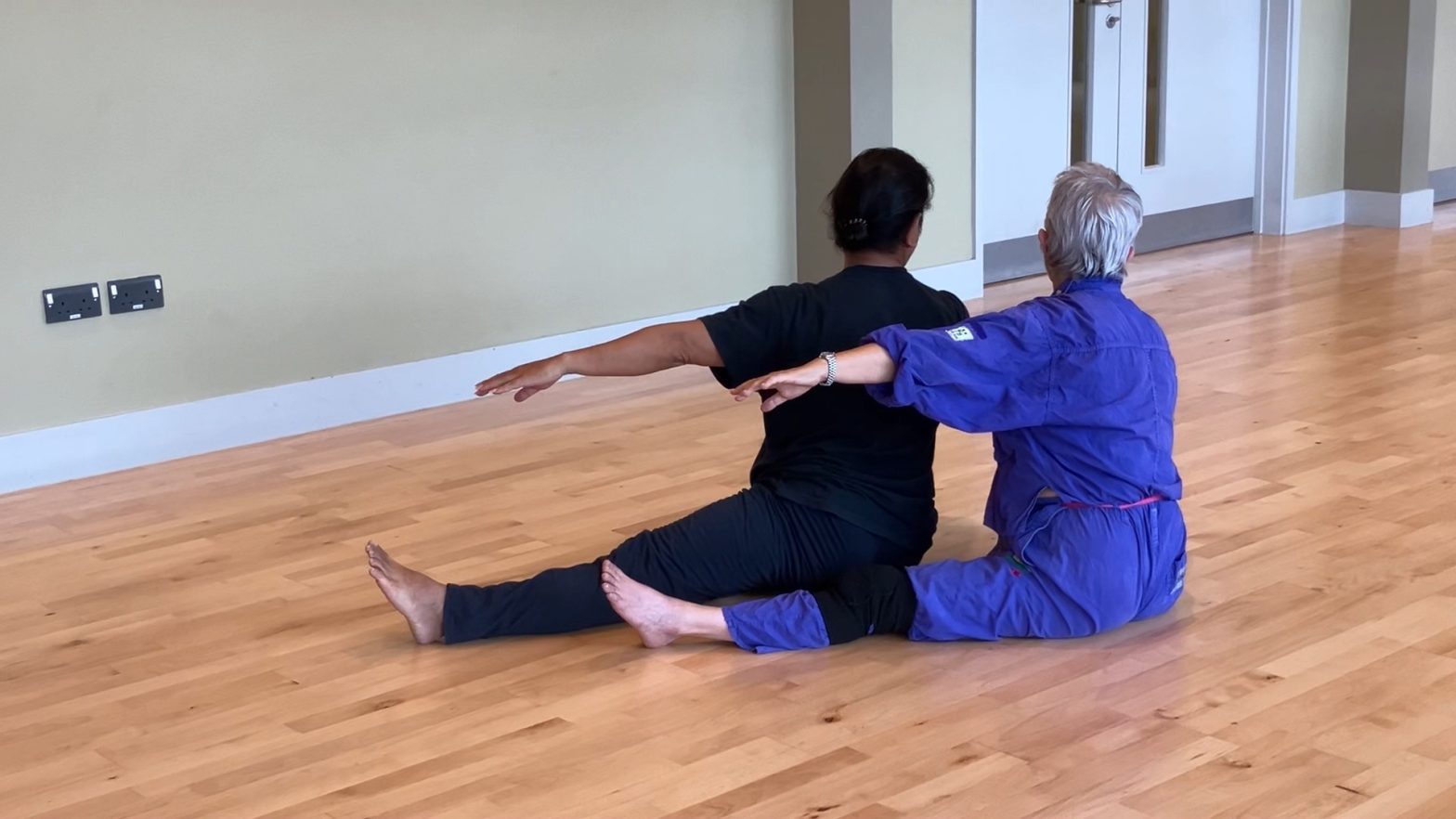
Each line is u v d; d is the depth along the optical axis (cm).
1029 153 664
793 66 572
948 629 285
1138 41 701
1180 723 253
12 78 407
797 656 287
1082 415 270
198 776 249
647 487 399
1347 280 641
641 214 541
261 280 458
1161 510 282
